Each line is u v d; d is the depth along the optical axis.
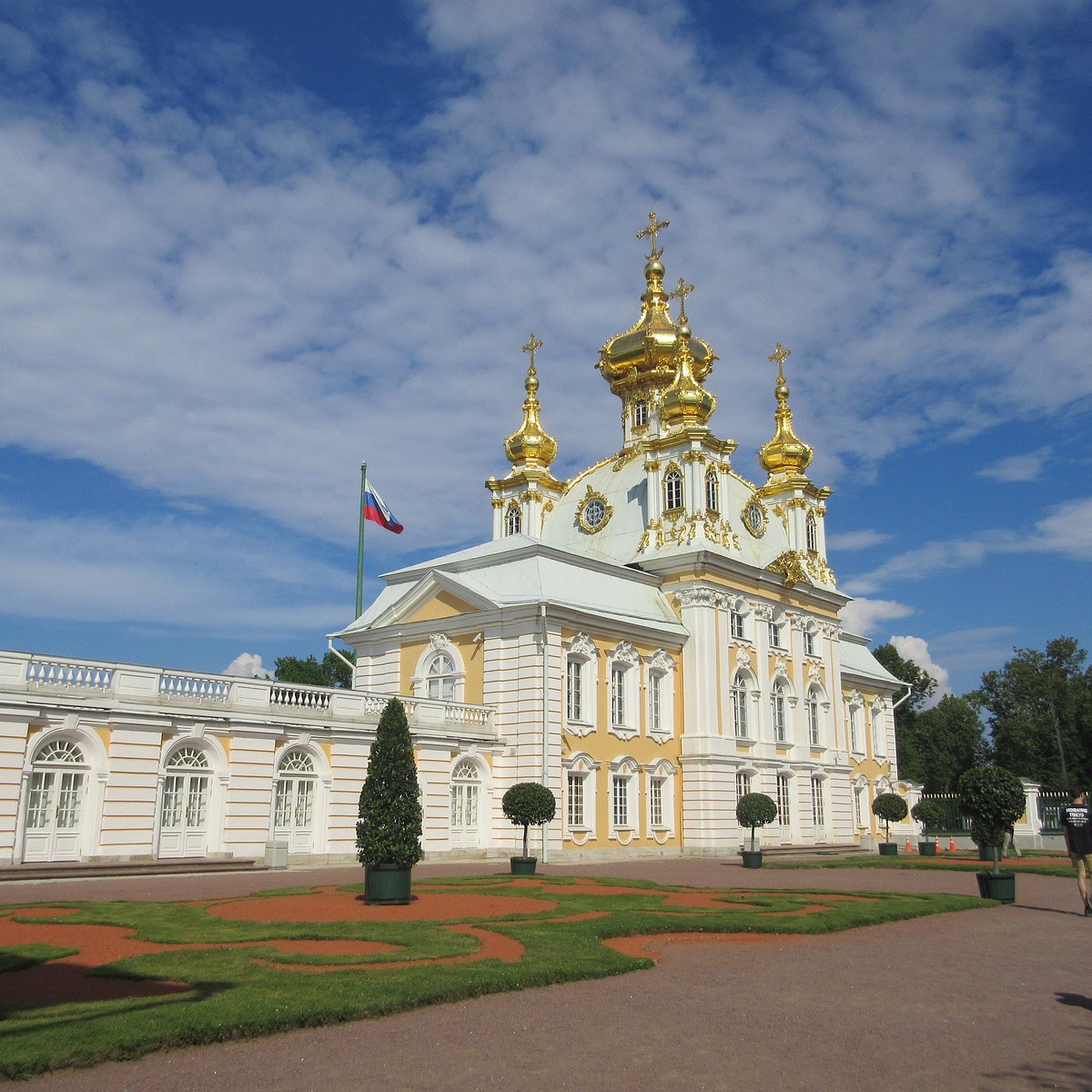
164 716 32.34
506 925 19.50
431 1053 10.99
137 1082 9.85
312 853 36.19
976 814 28.41
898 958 17.70
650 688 50.66
